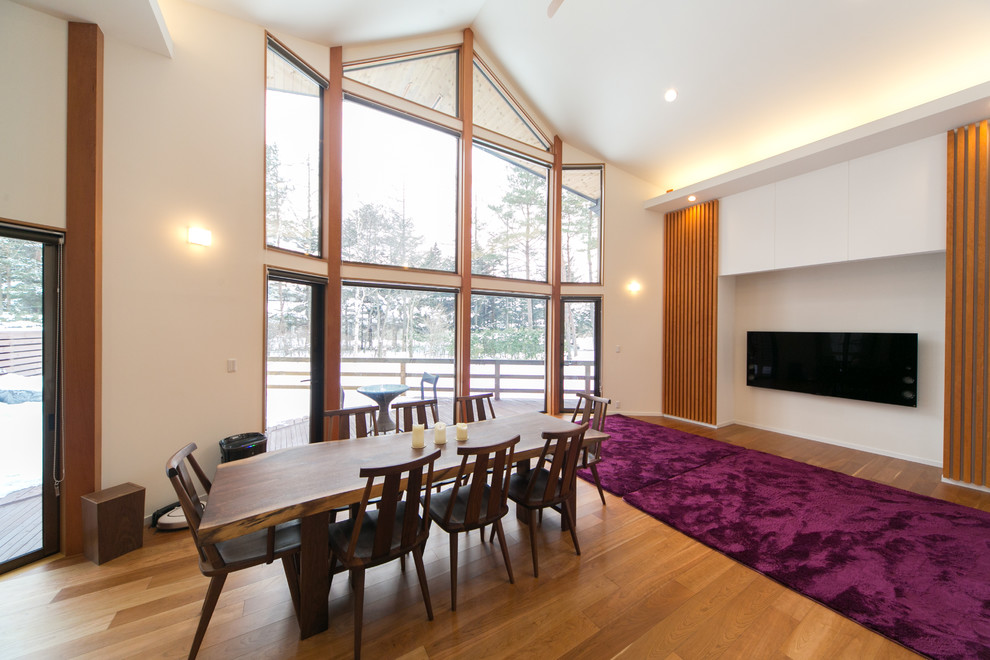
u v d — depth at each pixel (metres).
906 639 1.70
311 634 1.71
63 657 1.56
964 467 3.39
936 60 3.19
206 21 2.88
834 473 3.67
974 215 3.32
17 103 2.11
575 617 1.84
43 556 2.23
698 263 5.62
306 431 3.86
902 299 4.18
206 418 2.91
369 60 4.14
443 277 4.73
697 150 5.04
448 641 1.69
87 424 2.32
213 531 1.38
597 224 6.02
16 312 2.17
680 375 5.85
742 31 3.52
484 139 5.10
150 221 2.60
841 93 3.71
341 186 3.90
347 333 4.18
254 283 3.17
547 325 5.93
